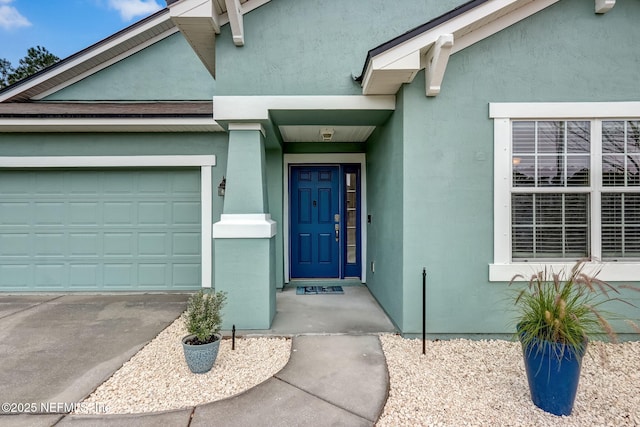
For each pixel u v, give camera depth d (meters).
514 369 2.96
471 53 3.54
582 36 3.53
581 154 3.58
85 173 5.61
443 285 3.60
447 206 3.59
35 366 3.01
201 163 5.54
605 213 3.58
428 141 3.57
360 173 6.12
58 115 5.03
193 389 2.64
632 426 2.22
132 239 5.64
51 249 5.60
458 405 2.44
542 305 2.43
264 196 4.04
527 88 3.54
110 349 3.38
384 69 3.19
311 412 2.34
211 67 4.47
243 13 3.77
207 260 5.56
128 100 7.12
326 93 3.83
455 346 3.44
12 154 5.36
